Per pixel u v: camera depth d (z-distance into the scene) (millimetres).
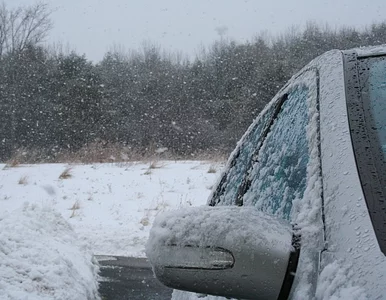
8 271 4734
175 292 3021
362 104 1863
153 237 1597
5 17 43781
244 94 36656
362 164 1653
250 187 2588
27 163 22609
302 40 36500
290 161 2146
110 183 15750
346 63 2082
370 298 1306
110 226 10281
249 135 3088
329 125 1836
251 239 1503
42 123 38406
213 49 43125
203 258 1509
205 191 14430
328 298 1381
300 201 1782
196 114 36406
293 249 1516
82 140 37750
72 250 6504
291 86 2588
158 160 20266
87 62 41125
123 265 7238
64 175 16953
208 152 24984
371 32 29109
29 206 7684
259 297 1492
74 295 4895
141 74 43250
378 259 1379
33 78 40188
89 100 38312
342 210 1555
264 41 41406
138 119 37906
